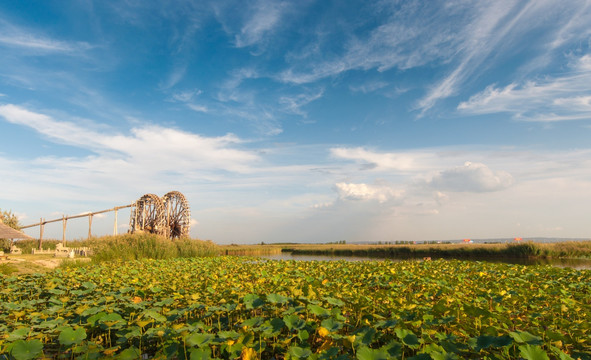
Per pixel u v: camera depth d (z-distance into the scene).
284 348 4.68
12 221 31.72
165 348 4.31
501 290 7.30
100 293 8.11
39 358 4.52
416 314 5.16
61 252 20.72
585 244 28.34
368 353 3.71
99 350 4.43
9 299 8.26
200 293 7.33
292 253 40.34
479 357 4.36
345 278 9.75
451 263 14.64
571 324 4.84
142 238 24.42
